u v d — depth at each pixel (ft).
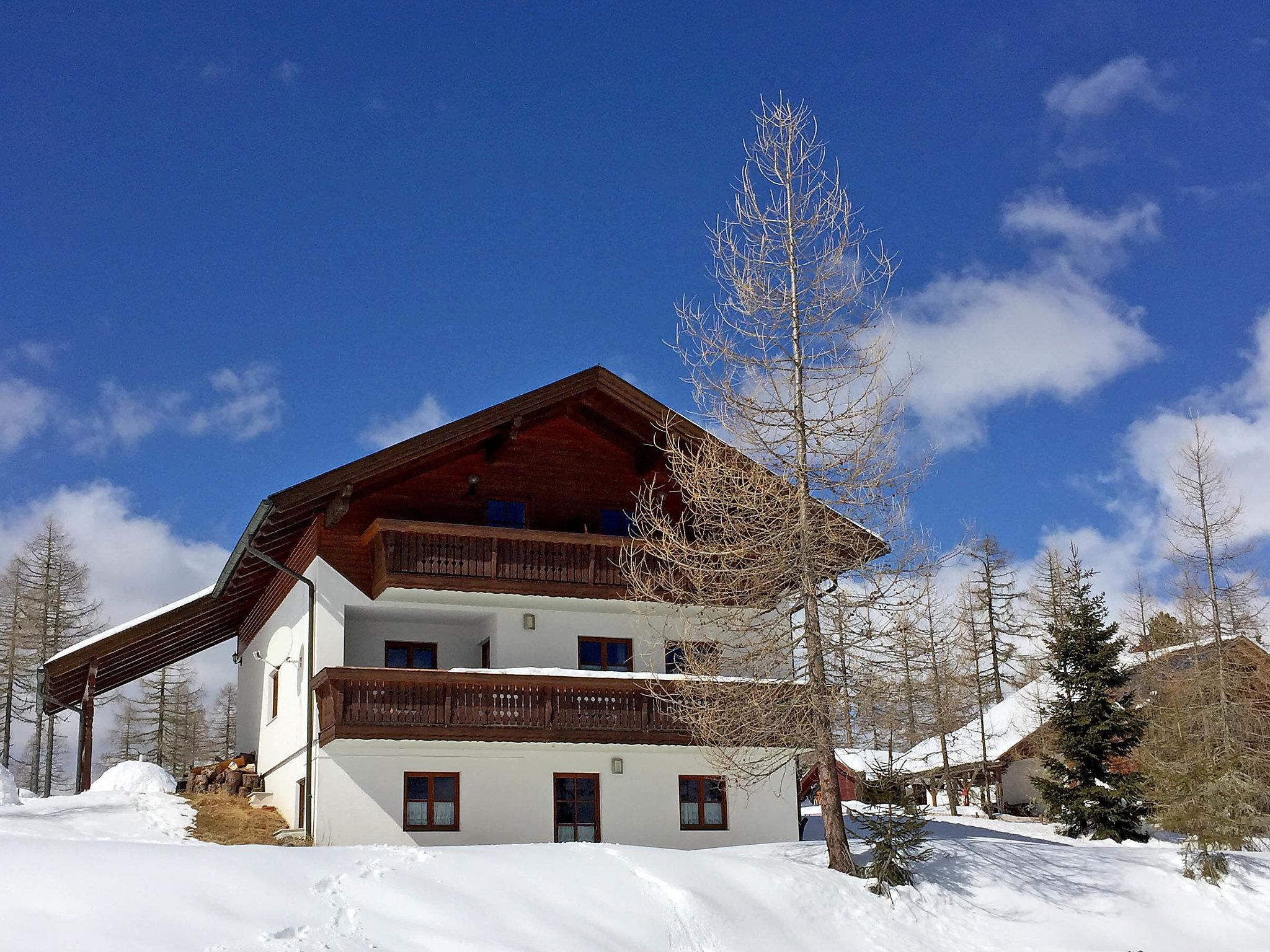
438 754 79.15
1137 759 98.68
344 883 49.83
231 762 98.02
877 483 64.39
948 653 122.21
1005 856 69.46
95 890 44.21
